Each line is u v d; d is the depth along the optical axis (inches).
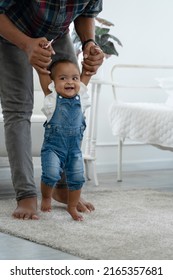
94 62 103.8
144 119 147.7
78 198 102.5
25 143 105.7
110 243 85.7
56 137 102.0
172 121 139.3
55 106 101.6
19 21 100.8
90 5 104.9
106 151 178.9
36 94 153.0
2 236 91.5
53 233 91.7
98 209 111.6
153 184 154.7
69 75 101.7
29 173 105.5
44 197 106.9
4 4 96.5
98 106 173.0
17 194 105.0
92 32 107.2
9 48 104.4
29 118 107.1
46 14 97.8
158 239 88.7
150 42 183.9
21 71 105.0
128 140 182.9
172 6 187.2
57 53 108.0
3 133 131.1
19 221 99.7
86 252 80.5
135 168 184.1
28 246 85.7
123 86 161.0
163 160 188.9
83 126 104.4
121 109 156.3
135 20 180.4
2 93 106.2
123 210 111.3
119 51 178.7
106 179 163.0
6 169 159.3
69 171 102.4
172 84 163.5
